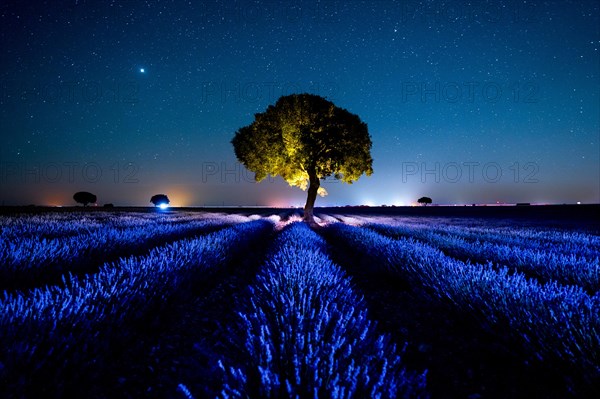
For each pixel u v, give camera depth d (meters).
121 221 14.78
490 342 3.08
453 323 3.60
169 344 2.94
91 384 2.24
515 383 2.40
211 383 2.31
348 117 18.70
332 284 3.99
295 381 1.81
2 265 4.05
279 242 9.02
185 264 4.89
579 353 2.26
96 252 6.03
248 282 5.46
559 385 2.35
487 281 3.68
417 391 2.00
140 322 3.12
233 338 3.06
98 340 2.38
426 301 4.35
